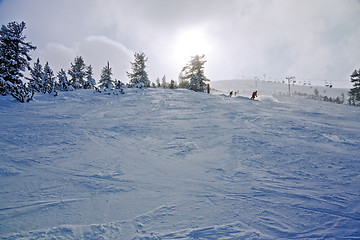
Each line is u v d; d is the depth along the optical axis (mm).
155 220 2951
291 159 5164
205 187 3904
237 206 3266
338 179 4105
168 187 3922
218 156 5453
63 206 3277
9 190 3678
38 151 5531
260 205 3279
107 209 3227
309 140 6781
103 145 6238
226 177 4293
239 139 6840
